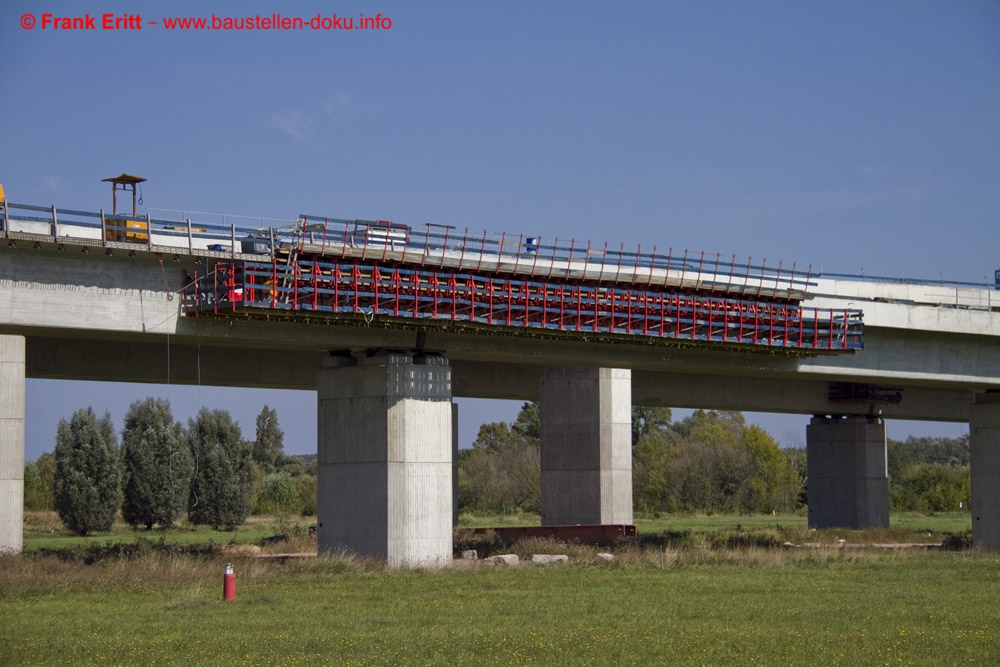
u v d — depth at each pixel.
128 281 38.75
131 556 44.66
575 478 63.19
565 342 48.78
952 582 39.84
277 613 30.42
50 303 37.41
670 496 131.50
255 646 24.84
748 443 143.12
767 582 39.44
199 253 39.25
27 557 39.25
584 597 34.56
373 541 44.22
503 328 44.31
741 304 49.69
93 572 38.12
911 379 56.28
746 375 55.19
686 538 63.78
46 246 36.88
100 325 38.19
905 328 54.19
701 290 49.66
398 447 44.16
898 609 31.56
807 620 29.22
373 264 42.06
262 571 40.72
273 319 40.62
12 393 38.25
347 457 45.09
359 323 42.12
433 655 23.80
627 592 36.09
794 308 51.03
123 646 24.88
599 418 62.94
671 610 31.23
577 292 45.94
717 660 23.39
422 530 44.41
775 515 126.81
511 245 45.09
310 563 41.72
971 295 60.62
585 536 60.03
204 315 39.59
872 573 43.22
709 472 135.25
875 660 23.42
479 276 44.22
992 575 42.53
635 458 142.75
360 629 27.58
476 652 24.20
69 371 47.53
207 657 23.64
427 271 43.16
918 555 52.56
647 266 48.28
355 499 44.78
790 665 22.84
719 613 30.53
